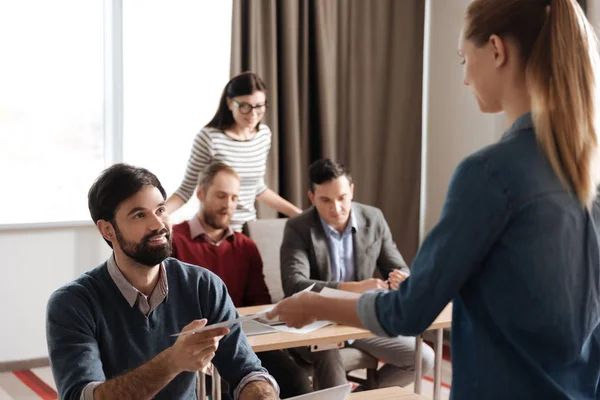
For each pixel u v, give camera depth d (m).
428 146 4.69
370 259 3.08
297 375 2.70
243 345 1.92
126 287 1.76
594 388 1.22
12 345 3.94
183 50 4.24
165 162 4.28
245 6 4.02
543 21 1.14
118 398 1.55
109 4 4.00
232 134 3.55
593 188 1.15
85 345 1.69
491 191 1.13
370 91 4.49
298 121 4.21
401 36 4.54
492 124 4.23
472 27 1.20
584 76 1.13
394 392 2.04
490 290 1.16
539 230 1.12
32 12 3.91
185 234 2.90
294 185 4.20
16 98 3.93
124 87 4.12
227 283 2.91
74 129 4.07
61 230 3.98
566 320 1.15
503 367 1.16
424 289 1.15
